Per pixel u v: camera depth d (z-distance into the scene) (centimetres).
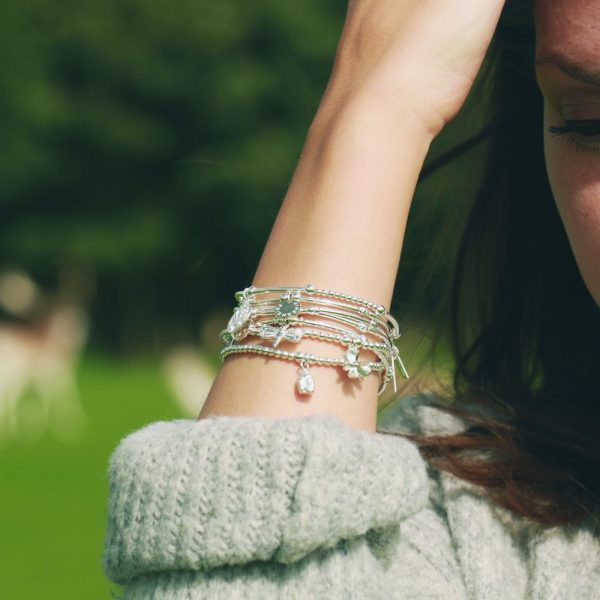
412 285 260
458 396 217
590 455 195
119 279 3544
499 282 228
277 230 175
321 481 157
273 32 3462
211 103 3394
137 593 163
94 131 3416
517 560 184
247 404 168
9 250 3488
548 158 178
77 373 2825
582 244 175
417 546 183
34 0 3444
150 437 168
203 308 3297
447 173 240
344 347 169
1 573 900
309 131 180
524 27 206
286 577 160
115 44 3406
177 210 3444
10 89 3425
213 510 158
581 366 220
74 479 1355
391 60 180
